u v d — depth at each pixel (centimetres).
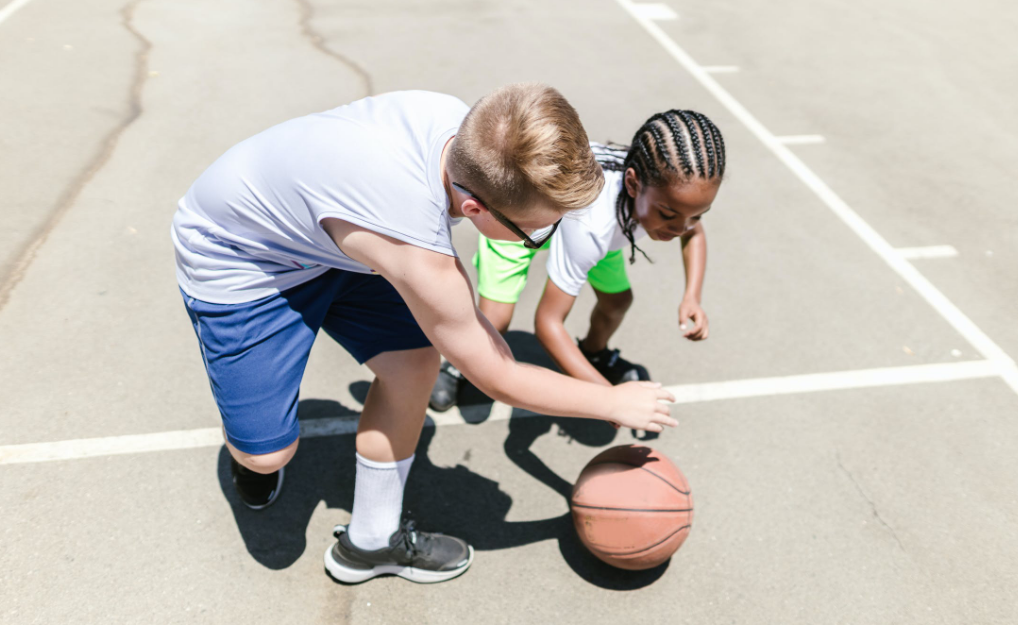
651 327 384
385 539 237
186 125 522
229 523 269
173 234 204
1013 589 269
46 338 338
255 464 219
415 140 167
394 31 717
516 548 272
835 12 878
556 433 320
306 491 284
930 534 287
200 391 319
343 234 168
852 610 259
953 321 402
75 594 241
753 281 423
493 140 144
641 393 202
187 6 734
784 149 568
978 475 312
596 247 233
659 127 210
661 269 429
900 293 421
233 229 191
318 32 701
